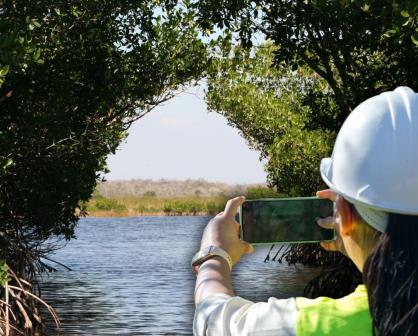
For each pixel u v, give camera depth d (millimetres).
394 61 19625
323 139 35281
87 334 19000
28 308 18172
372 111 1739
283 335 1665
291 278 32188
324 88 36688
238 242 1905
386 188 1679
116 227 83938
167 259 43031
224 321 1732
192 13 24109
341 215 1744
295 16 18797
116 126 24703
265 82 40844
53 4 18953
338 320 1651
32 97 19641
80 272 36062
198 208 119188
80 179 21906
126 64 22672
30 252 22047
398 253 1613
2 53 14344
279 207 1907
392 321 1579
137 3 20625
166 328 20250
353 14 16031
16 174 20578
